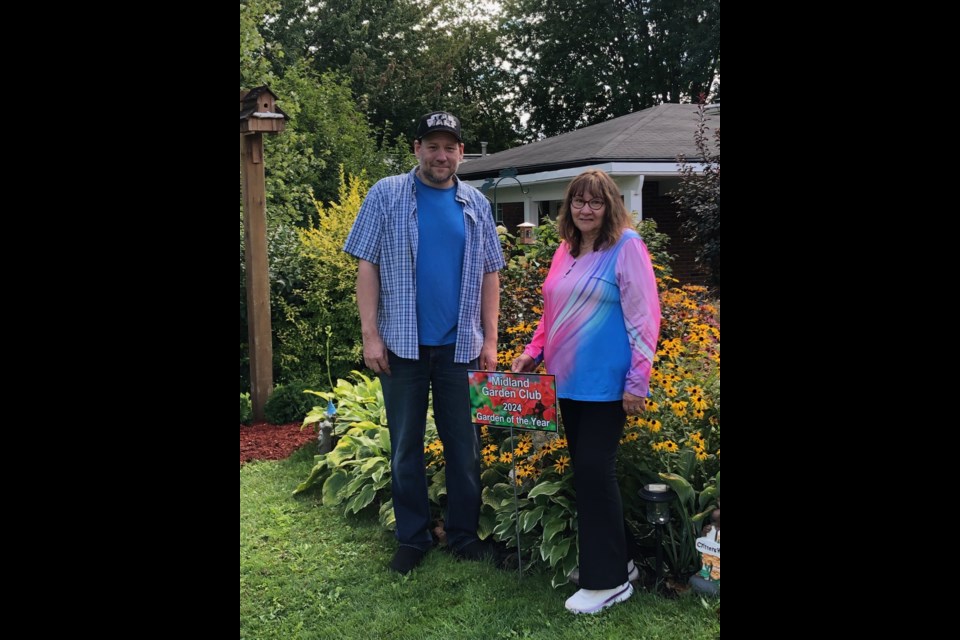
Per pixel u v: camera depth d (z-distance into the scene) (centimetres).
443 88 2831
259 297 650
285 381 700
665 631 292
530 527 354
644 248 302
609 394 304
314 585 357
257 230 643
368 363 367
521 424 328
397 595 343
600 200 303
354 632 315
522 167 1385
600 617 307
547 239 665
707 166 761
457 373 370
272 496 480
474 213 372
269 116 618
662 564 332
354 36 2691
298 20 2675
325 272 707
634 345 298
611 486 310
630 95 2817
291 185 1282
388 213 357
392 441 376
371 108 2625
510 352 456
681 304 471
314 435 614
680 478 338
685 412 356
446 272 363
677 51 2700
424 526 379
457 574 357
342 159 1532
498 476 412
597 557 312
